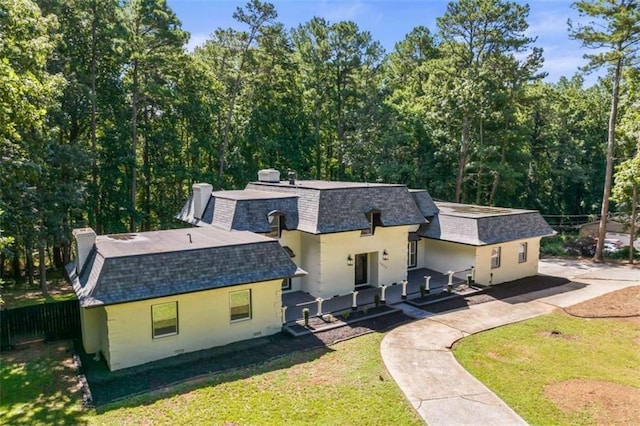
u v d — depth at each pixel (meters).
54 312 18.17
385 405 11.90
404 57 55.94
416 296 22.20
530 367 14.27
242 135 40.91
